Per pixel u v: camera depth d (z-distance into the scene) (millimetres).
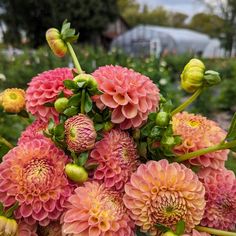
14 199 347
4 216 340
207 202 379
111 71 377
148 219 340
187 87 388
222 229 382
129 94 364
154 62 3936
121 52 4336
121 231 339
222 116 3176
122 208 348
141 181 344
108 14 10438
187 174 352
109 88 364
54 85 390
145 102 366
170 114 374
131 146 371
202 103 3068
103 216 336
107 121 370
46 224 350
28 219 352
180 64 4090
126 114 361
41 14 9719
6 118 1634
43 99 391
